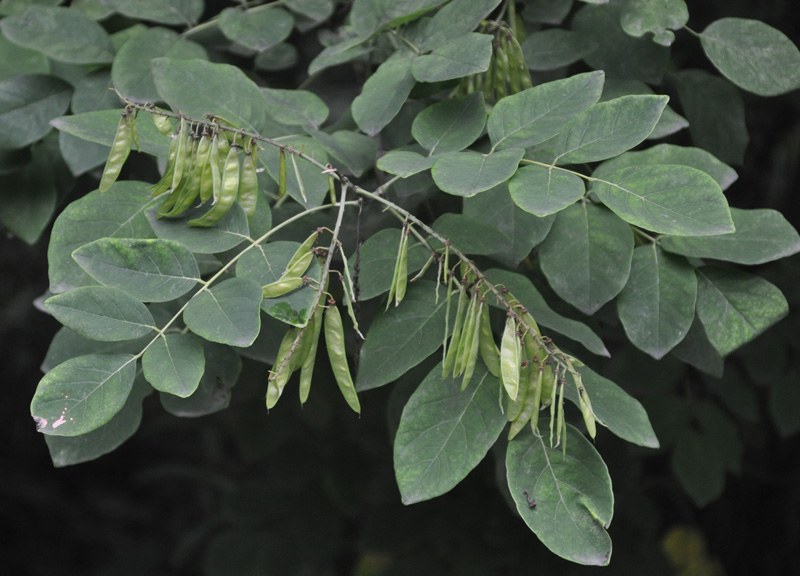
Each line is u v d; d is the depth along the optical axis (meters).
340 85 1.49
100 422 0.98
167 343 1.00
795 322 1.38
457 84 1.11
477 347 1.00
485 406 1.02
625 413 1.03
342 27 1.27
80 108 1.20
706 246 1.09
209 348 1.13
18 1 1.25
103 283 1.00
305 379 1.01
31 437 3.13
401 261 1.03
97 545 3.16
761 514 2.04
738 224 1.09
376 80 1.10
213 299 1.00
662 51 1.20
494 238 1.09
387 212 1.22
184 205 1.04
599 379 1.04
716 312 1.09
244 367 1.35
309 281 1.01
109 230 1.05
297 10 1.23
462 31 1.11
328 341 1.01
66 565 3.12
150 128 1.10
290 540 1.72
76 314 0.99
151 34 1.21
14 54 1.24
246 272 1.02
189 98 1.10
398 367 1.05
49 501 3.16
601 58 1.20
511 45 1.13
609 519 0.99
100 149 1.19
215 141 1.03
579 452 1.01
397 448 1.02
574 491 1.00
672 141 1.40
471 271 1.03
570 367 1.00
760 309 1.09
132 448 3.29
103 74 1.21
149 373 0.99
